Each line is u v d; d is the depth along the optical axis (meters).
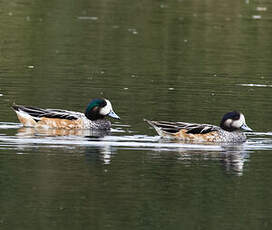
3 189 14.23
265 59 27.92
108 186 14.59
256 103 21.42
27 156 16.27
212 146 17.81
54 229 12.56
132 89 22.61
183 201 13.99
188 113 20.12
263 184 15.01
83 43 29.22
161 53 28.14
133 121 19.48
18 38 29.53
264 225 13.02
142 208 13.60
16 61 25.88
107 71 24.89
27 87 22.39
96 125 19.05
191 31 32.03
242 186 14.85
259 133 18.88
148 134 18.59
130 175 15.28
